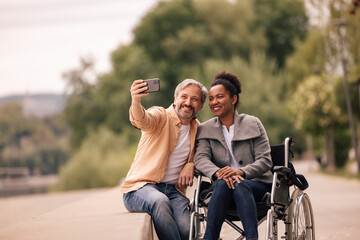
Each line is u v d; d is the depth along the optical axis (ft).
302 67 113.29
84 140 166.61
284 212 15.97
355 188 61.00
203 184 16.19
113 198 26.53
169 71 154.40
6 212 51.96
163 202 15.39
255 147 16.16
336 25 60.59
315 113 110.73
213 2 159.84
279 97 142.20
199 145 16.57
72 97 184.55
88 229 13.35
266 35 181.57
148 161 16.47
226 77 16.78
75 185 136.46
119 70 165.27
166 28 163.73
